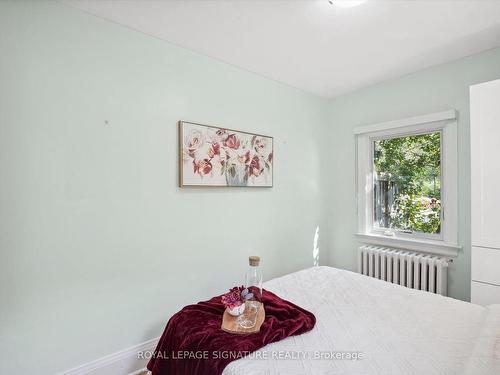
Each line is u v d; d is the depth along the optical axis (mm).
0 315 1500
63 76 1677
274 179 2883
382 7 1700
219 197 2439
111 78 1858
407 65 2541
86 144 1761
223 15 1791
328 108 3484
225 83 2471
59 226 1671
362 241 3143
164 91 2102
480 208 1922
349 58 2402
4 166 1502
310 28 1935
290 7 1701
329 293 1893
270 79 2840
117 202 1887
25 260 1566
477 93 1937
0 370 1504
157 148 2068
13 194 1528
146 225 2020
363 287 1994
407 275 2609
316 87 3090
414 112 2703
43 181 1616
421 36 2039
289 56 2357
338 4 1643
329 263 3490
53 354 1658
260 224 2760
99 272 1821
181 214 2203
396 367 1116
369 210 3135
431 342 1290
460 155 2432
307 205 3230
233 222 2541
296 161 3107
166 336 1484
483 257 1910
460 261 2434
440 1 1638
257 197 2730
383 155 3059
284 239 2980
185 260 2230
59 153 1667
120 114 1896
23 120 1552
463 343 1275
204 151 2295
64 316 1694
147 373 1970
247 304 1499
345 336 1354
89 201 1775
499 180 1845
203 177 2287
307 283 2080
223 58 2398
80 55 1737
